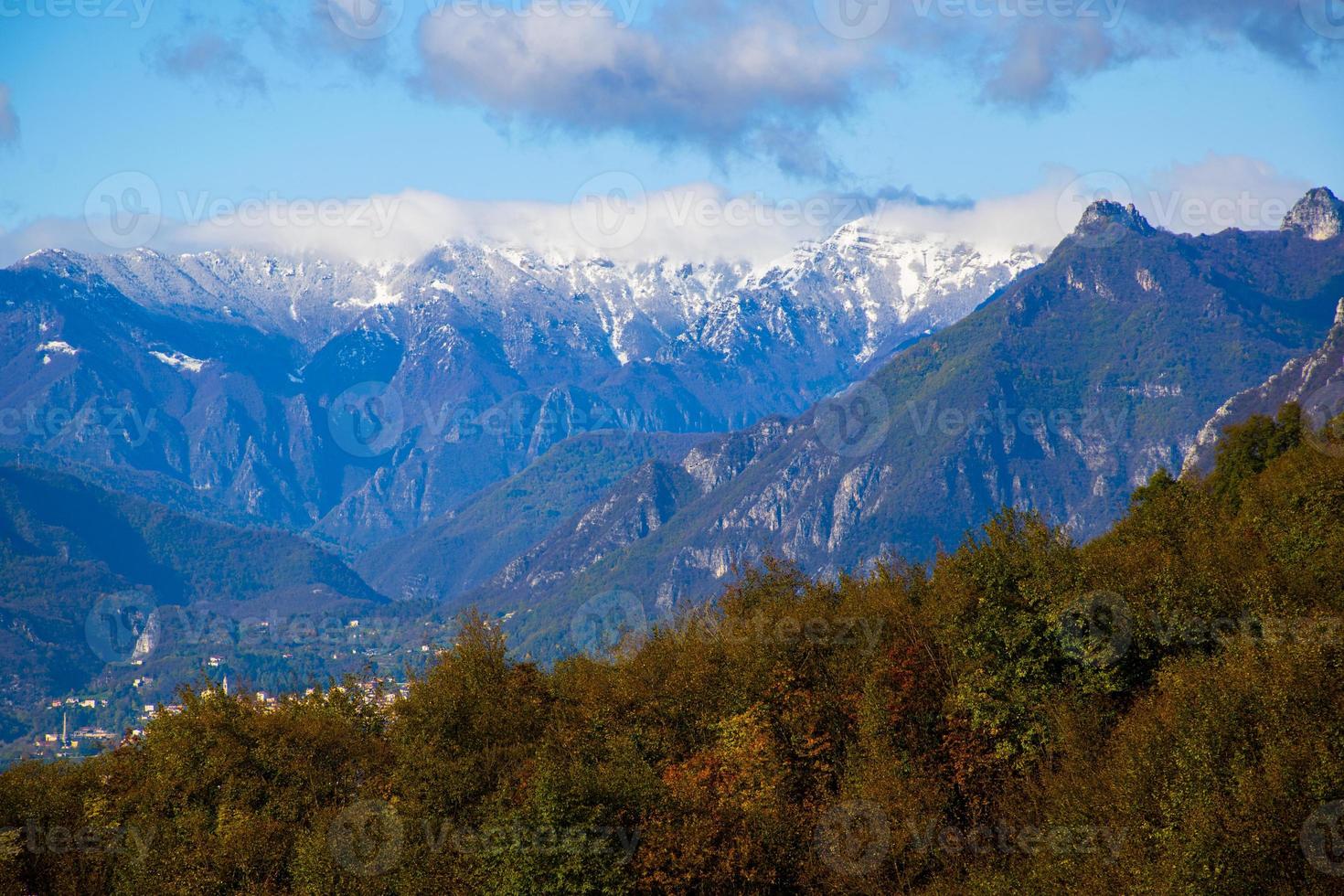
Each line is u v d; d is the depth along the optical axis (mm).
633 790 106312
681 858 102688
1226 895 80625
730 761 111312
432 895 105312
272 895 110562
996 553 113438
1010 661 108375
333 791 119438
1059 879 89938
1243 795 82938
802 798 110812
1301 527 115750
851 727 113250
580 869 102562
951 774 107938
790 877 104312
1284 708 86312
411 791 114500
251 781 119312
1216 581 105750
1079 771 97000
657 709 121125
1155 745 90188
